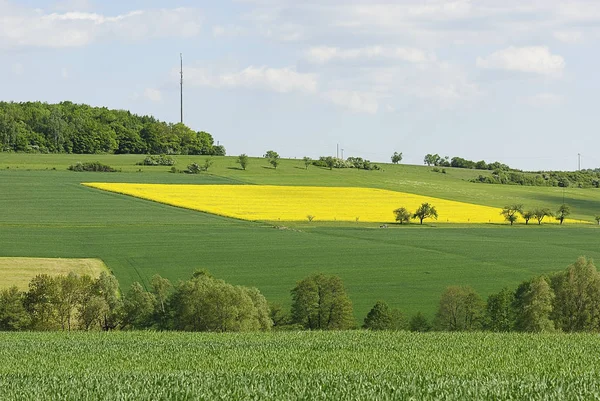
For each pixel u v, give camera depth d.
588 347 33.06
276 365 28.42
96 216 103.69
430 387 22.02
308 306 59.62
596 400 20.56
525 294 58.09
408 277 74.12
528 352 31.22
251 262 78.81
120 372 26.09
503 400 20.72
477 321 58.81
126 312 57.22
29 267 71.31
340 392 21.72
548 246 94.31
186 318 54.97
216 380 23.84
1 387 23.05
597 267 80.69
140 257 79.25
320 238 94.38
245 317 55.00
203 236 92.50
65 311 56.62
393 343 34.84
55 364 29.27
